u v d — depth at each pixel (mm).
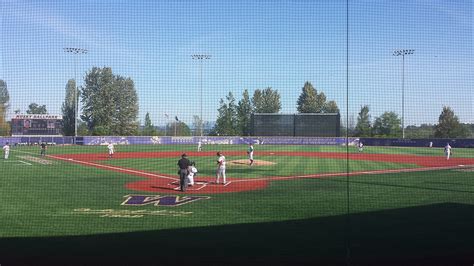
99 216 11398
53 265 7270
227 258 7691
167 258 7656
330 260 7543
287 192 15812
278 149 46844
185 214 11688
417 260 7465
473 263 7285
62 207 12711
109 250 8219
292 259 7609
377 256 7793
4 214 11633
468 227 10250
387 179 20047
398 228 10141
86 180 19266
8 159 31266
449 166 27094
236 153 40125
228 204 13273
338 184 18172
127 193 15477
